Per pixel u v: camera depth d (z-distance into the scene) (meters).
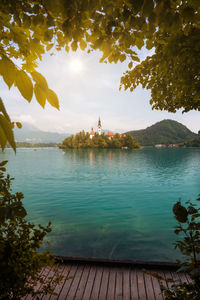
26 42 0.80
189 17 0.81
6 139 0.51
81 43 1.17
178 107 2.80
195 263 1.61
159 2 0.76
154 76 2.64
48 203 15.11
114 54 1.63
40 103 0.58
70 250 7.00
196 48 1.41
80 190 20.09
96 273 3.83
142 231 9.11
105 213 12.47
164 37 1.62
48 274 3.74
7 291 1.66
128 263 4.03
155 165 45.59
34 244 1.87
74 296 3.25
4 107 0.52
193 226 1.56
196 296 1.51
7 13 0.84
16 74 0.57
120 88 3.06
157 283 3.55
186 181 24.62
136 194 18.20
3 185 1.58
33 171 35.59
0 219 1.14
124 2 0.98
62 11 0.86
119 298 3.23
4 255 1.62
